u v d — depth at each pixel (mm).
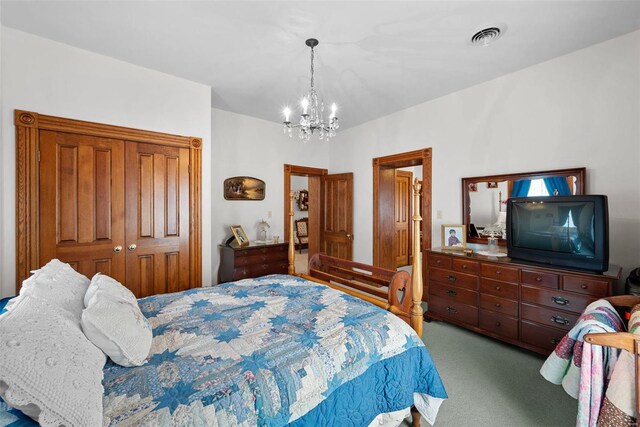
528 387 2018
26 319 892
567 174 2564
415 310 1736
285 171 4793
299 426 1088
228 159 4172
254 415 1003
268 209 4602
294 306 1787
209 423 918
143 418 870
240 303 1848
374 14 2018
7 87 2217
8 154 2232
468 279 2793
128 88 2742
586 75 2471
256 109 4051
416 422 1600
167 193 2998
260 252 4043
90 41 2391
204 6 1948
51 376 766
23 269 2283
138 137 2803
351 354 1320
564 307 2197
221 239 4121
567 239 2266
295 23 2127
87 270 2578
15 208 2262
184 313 1682
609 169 2363
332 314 1644
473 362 2342
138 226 2838
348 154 4941
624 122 2291
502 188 3014
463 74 2977
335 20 2090
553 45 2430
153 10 1991
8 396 692
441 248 3285
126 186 2766
